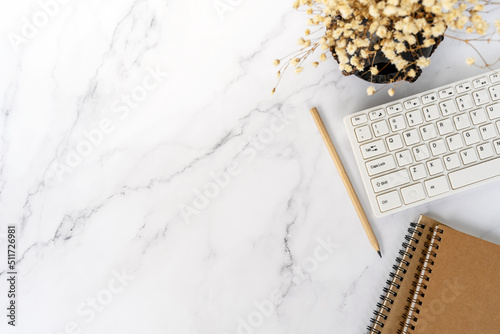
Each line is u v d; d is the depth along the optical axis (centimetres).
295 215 79
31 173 81
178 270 79
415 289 73
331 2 56
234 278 78
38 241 80
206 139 79
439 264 72
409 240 75
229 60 79
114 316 79
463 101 71
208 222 79
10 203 81
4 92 80
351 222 78
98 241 79
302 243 78
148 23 79
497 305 70
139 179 80
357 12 58
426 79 78
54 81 80
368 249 78
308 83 79
